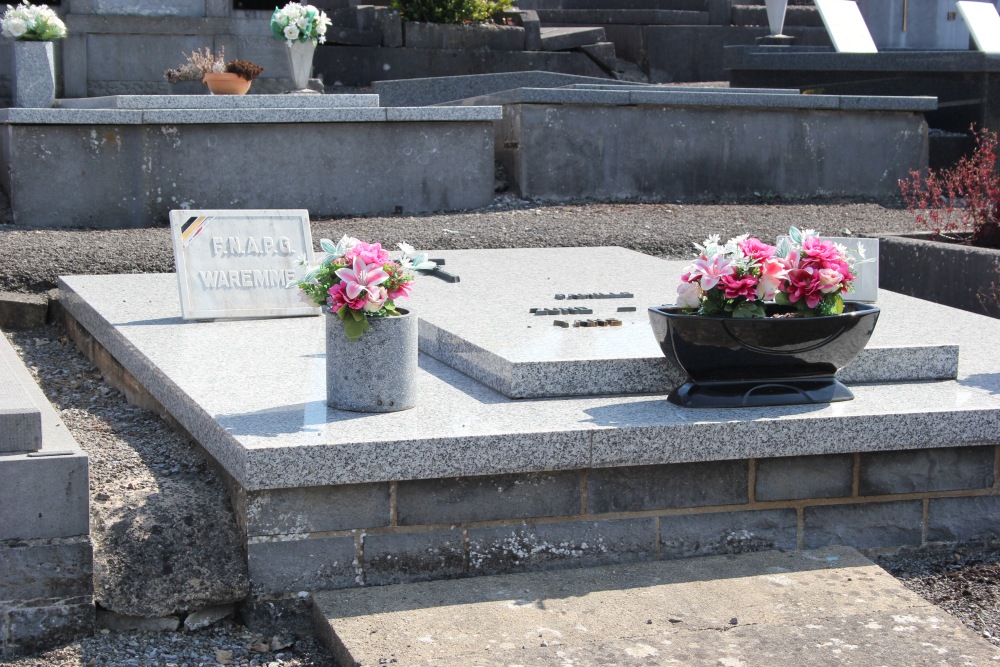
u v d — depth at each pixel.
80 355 8.11
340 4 19.41
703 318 5.00
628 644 4.09
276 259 7.36
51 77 12.05
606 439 4.77
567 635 4.19
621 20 21.31
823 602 4.49
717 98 13.25
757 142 13.65
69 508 4.29
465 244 10.72
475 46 19.09
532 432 4.69
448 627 4.25
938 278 9.16
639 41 20.98
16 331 8.70
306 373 5.79
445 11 19.00
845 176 14.09
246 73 12.22
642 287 7.94
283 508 4.53
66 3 15.88
